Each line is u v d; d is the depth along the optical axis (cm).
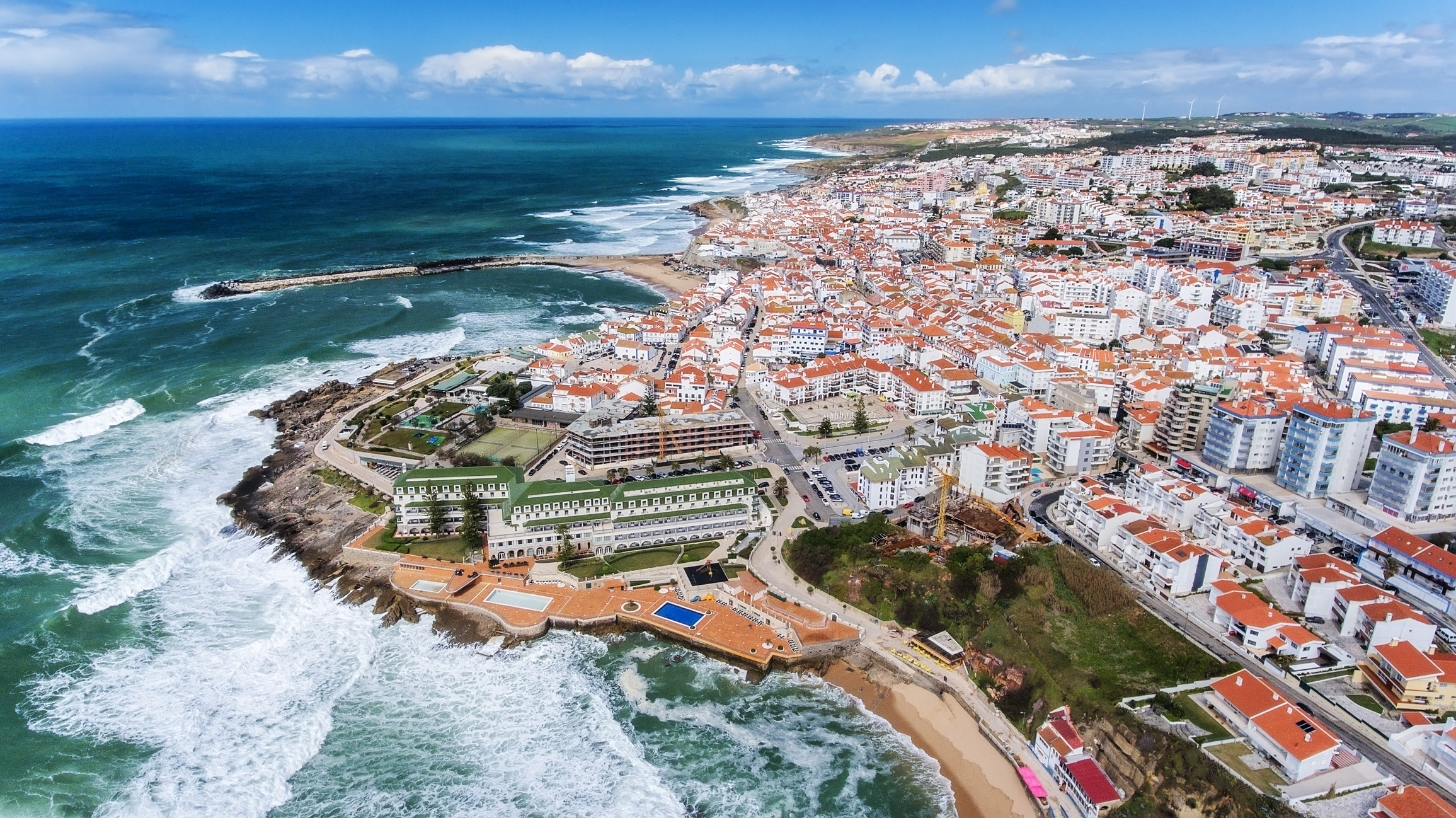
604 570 15400
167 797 11038
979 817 10706
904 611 13925
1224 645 12544
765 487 18288
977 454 17575
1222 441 18188
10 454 19638
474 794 11106
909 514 16700
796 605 14400
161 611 14562
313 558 16075
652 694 12838
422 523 16525
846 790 11150
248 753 11738
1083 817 10375
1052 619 13350
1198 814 9894
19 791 11050
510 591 14900
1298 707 10544
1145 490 16838
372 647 13788
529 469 19312
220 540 16638
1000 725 11925
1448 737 10081
